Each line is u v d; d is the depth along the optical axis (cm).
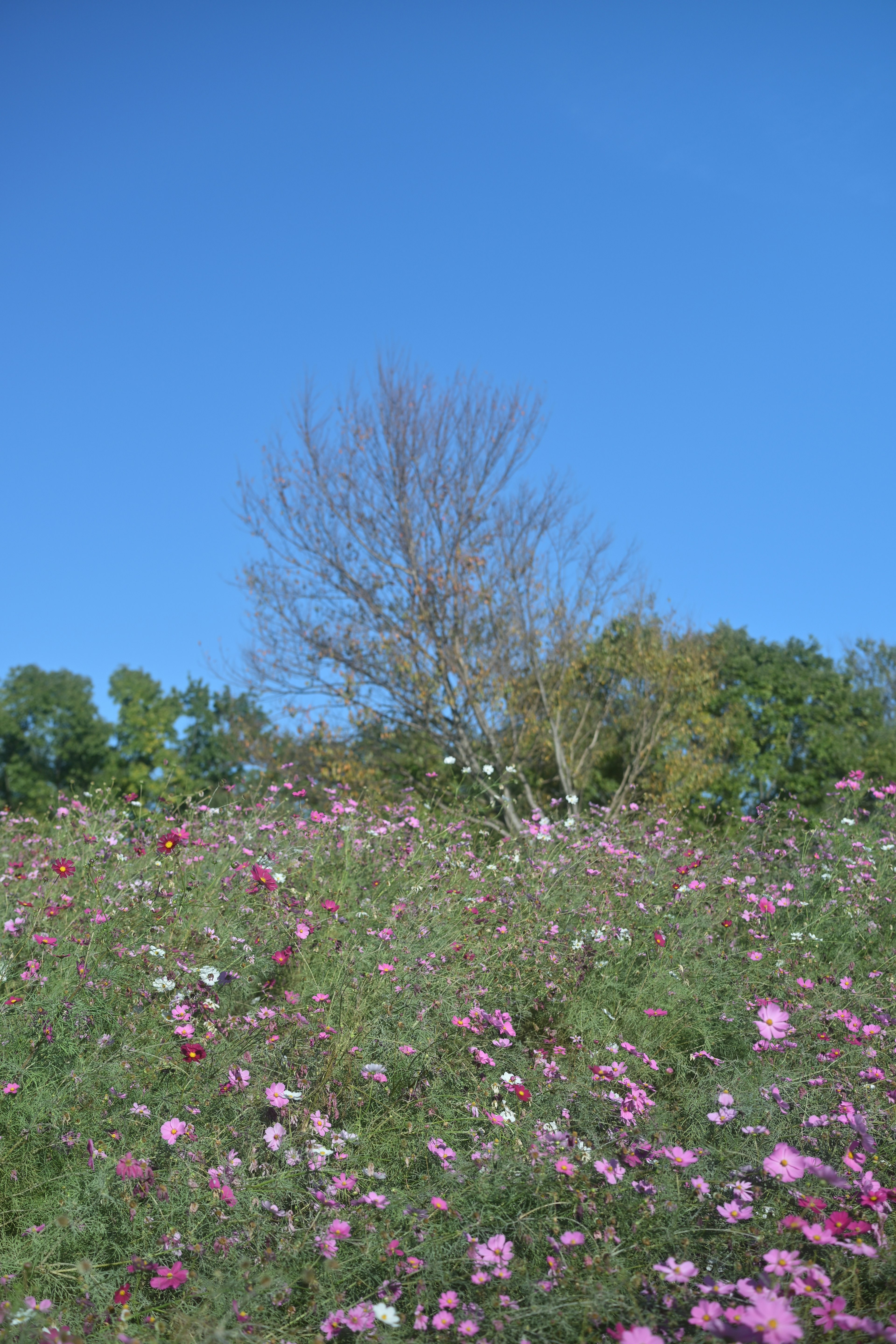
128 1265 211
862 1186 222
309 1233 219
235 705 1393
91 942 327
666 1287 196
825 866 512
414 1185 247
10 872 430
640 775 1248
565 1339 187
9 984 296
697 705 1291
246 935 364
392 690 1138
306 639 1165
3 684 2711
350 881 436
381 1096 278
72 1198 225
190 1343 186
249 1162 244
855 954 427
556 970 364
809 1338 179
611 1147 253
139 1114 254
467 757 1104
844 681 1548
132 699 2650
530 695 1197
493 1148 251
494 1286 203
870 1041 314
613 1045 319
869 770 1357
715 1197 227
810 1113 264
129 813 548
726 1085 287
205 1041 286
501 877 477
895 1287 196
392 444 1163
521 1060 304
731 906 454
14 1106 246
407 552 1157
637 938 407
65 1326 192
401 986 320
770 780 1423
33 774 2661
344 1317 192
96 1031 280
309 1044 291
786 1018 315
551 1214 223
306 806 581
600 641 1289
